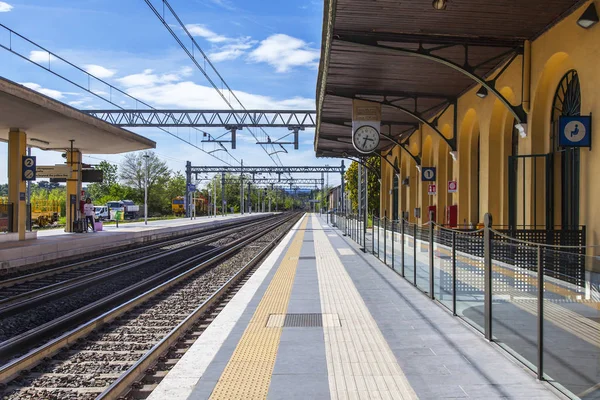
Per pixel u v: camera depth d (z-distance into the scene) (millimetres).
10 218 19766
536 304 4809
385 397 4402
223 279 13461
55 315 9266
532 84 11984
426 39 11695
